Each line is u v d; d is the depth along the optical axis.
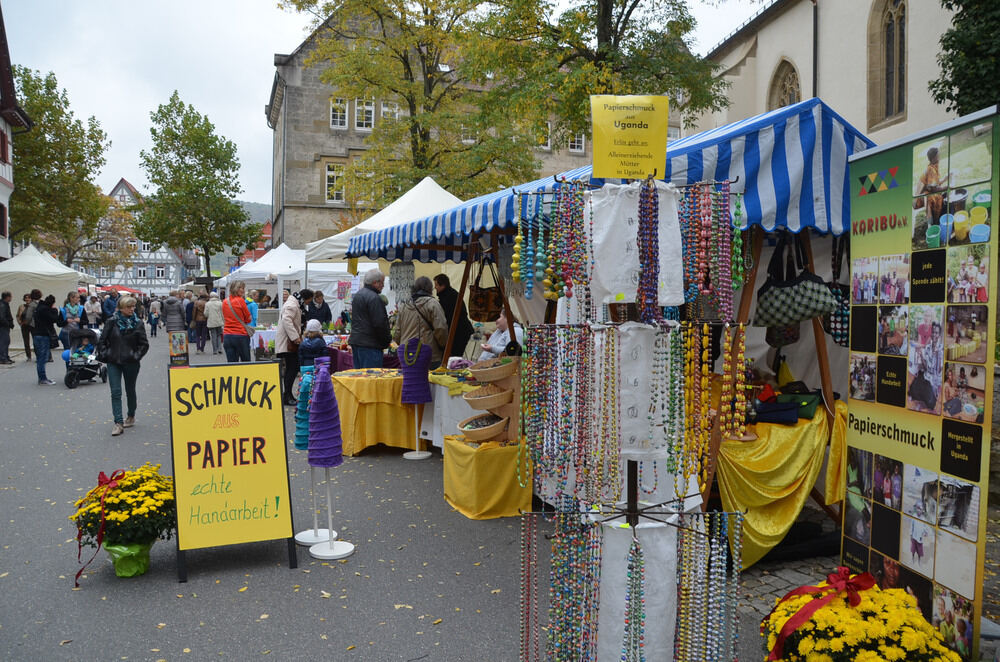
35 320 13.02
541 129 12.94
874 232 3.32
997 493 5.64
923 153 3.02
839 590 2.69
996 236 2.65
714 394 4.37
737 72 18.02
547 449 2.69
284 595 3.96
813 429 4.44
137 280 85.94
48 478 6.38
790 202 4.35
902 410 3.13
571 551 2.70
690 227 2.80
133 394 8.72
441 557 4.52
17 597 3.93
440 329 7.43
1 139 25.80
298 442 4.63
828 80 15.20
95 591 4.02
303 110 28.94
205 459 4.32
